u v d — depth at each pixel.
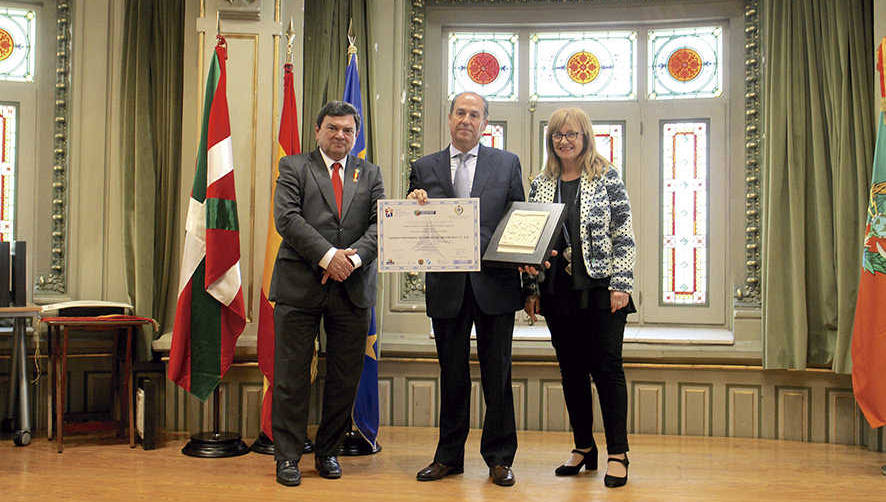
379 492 2.86
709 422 4.33
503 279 3.01
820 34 4.25
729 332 4.55
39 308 3.83
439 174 3.09
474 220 2.91
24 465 3.29
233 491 2.86
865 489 3.03
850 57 4.15
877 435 3.89
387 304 4.59
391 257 2.92
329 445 3.16
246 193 3.99
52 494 2.78
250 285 3.98
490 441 3.05
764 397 4.27
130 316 3.92
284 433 3.05
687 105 4.75
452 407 3.10
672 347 4.36
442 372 3.10
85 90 4.39
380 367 4.53
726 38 4.73
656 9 4.74
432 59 4.89
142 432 3.69
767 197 4.30
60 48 4.41
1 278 3.82
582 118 3.08
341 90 4.52
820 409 4.17
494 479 3.01
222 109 3.70
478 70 4.93
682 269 4.73
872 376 3.57
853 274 4.04
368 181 3.20
